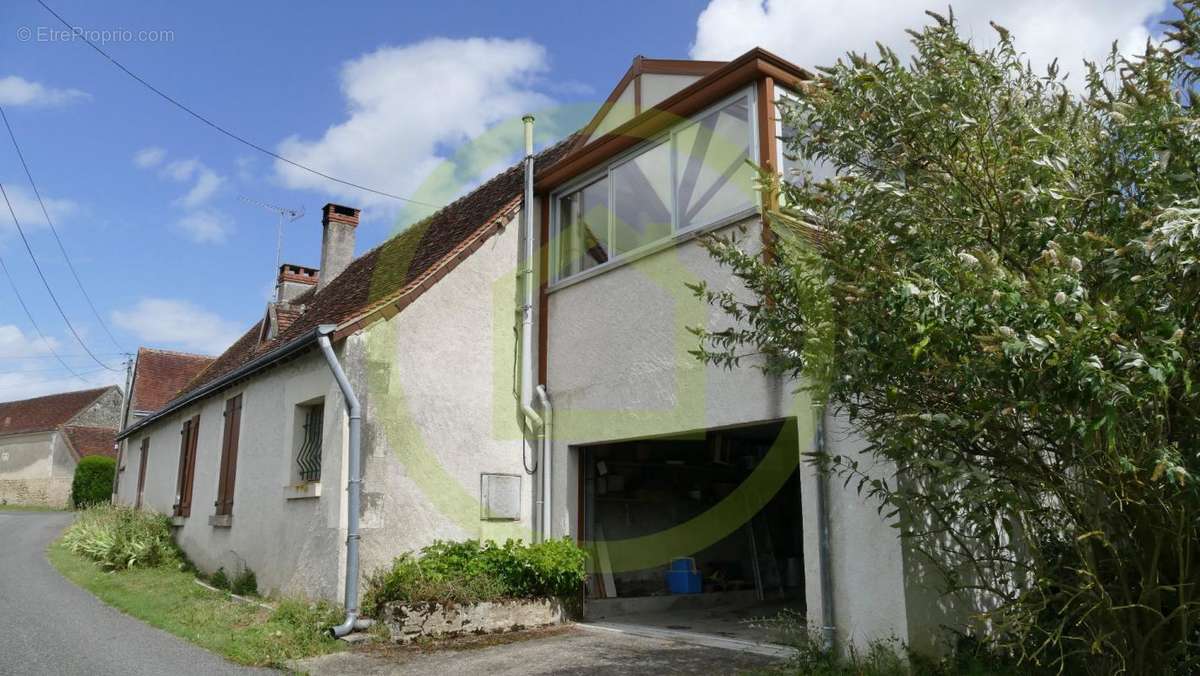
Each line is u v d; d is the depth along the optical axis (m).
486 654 7.36
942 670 5.97
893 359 4.00
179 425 14.91
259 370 10.83
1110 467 3.64
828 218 4.97
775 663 6.82
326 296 14.84
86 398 42.91
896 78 4.63
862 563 6.52
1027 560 5.08
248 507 10.78
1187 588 4.12
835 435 6.82
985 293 3.57
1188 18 4.00
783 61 8.04
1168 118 3.84
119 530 13.55
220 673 6.54
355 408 8.52
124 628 8.23
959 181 4.41
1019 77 4.88
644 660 7.08
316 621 8.02
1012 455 4.12
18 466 40.81
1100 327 3.15
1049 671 5.40
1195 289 3.33
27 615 8.80
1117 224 3.93
